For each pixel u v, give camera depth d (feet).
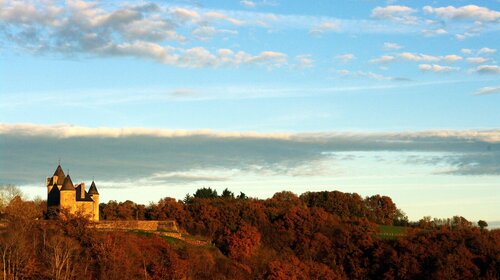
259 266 574.15
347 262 634.02
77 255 437.58
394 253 608.60
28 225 478.59
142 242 505.66
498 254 602.03
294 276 540.52
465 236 640.58
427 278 572.51
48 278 401.90
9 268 395.55
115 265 435.94
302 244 655.35
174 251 506.07
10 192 566.36
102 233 495.82
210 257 532.32
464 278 567.59
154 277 447.42
